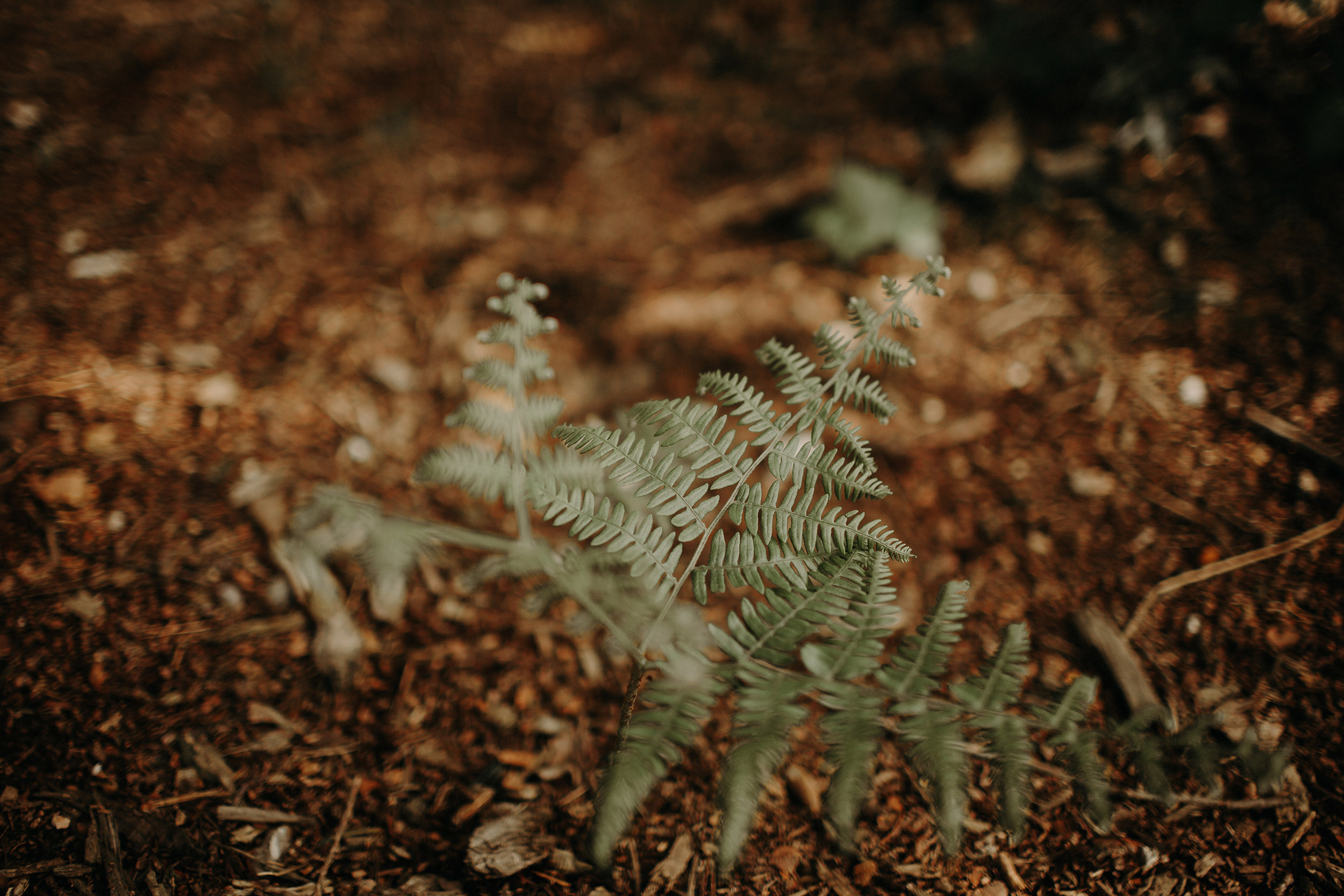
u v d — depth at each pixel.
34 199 3.18
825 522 1.52
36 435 2.48
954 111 3.90
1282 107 3.19
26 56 3.71
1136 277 3.10
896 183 3.53
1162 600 2.33
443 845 1.92
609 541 1.94
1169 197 3.23
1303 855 1.79
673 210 3.88
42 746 1.89
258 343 3.00
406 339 3.16
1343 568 2.26
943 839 1.27
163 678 2.12
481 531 2.67
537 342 3.22
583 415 3.00
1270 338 2.76
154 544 2.37
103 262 3.04
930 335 3.19
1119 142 3.40
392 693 2.24
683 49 4.64
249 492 2.57
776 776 2.06
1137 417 2.76
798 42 4.54
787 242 3.67
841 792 1.27
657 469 1.57
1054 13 3.66
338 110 3.98
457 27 4.62
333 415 2.87
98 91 3.68
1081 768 1.42
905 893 1.83
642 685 2.28
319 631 2.32
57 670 2.04
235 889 1.76
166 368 2.80
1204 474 2.56
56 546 2.28
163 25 4.07
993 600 2.43
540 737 2.18
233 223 3.35
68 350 2.73
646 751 1.29
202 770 1.96
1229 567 2.34
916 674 1.40
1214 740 2.02
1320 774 1.91
